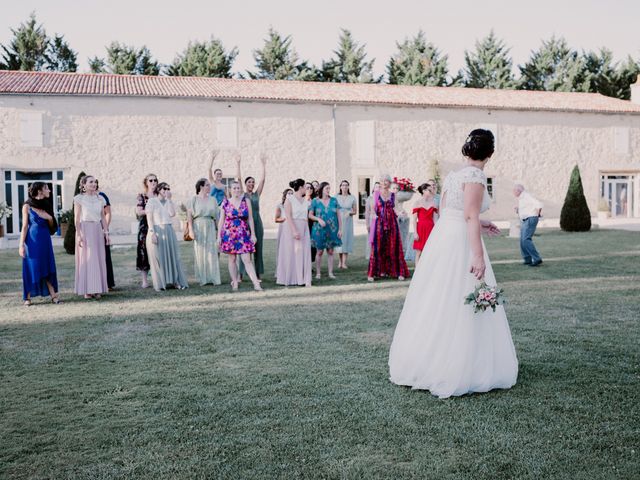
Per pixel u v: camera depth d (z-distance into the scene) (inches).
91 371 166.4
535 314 235.5
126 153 868.6
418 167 1005.8
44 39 1662.2
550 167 1095.0
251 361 174.4
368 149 973.8
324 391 145.3
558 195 1103.6
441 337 142.3
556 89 1710.1
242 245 316.5
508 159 1067.3
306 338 203.2
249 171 917.8
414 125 1000.2
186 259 484.4
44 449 114.2
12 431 123.2
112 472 104.3
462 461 106.2
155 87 922.1
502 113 1055.6
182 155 889.5
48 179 856.9
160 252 326.6
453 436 117.0
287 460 107.8
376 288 320.5
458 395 139.7
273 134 924.6
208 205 346.0
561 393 140.1
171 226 331.9
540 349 180.4
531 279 335.0
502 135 1059.3
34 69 1662.2
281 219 344.5
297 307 264.8
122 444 116.0
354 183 973.2
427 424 123.1
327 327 220.8
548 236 666.8
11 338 209.8
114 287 341.1
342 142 960.9
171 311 259.9
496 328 144.3
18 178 842.2
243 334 211.0
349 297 290.8
